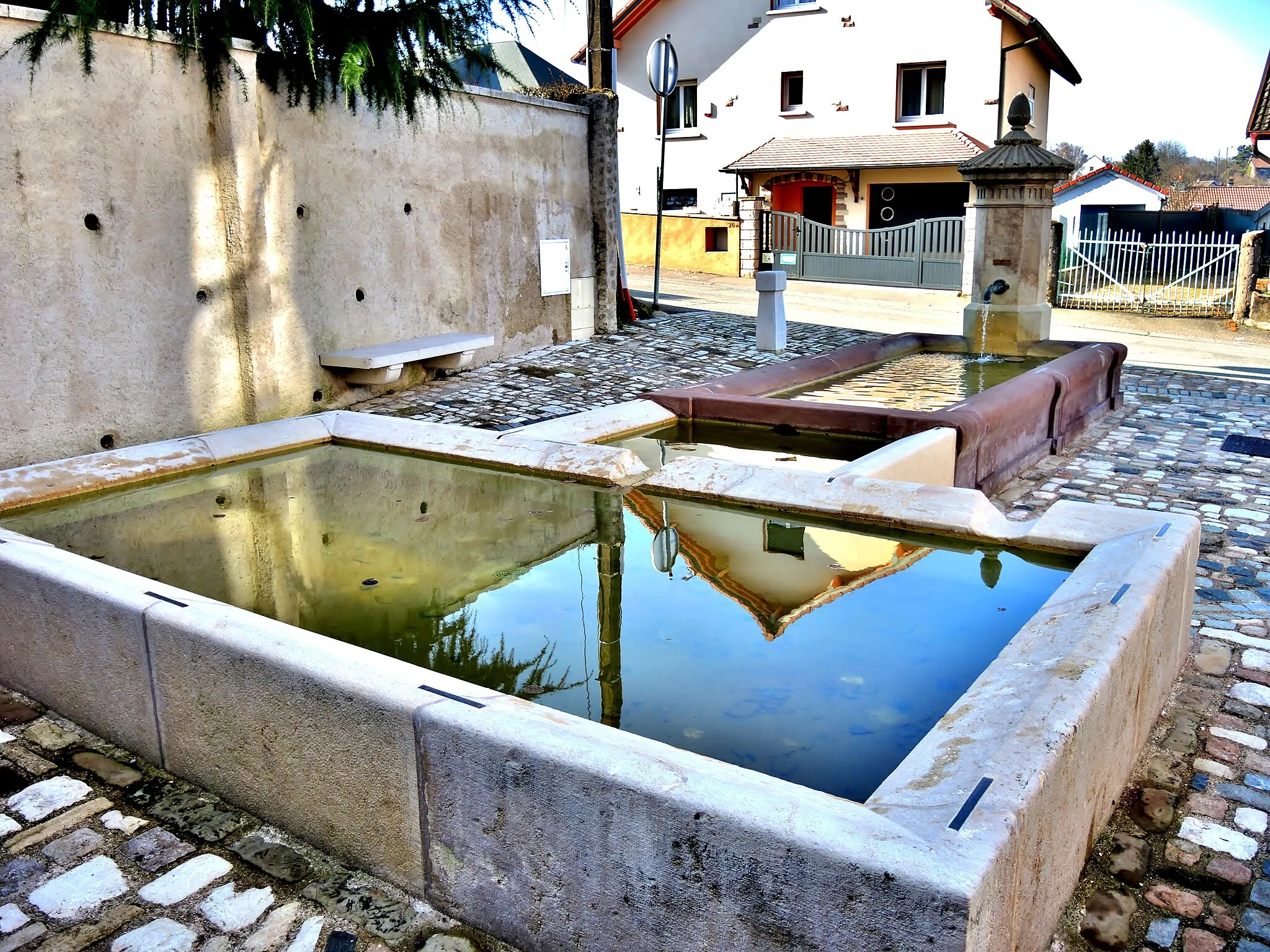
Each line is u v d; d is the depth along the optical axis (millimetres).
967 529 3910
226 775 2836
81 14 6203
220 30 7098
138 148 6879
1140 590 2980
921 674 3002
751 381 7375
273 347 7918
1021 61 23266
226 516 4680
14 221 6215
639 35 25094
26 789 2939
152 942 2303
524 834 2188
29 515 4605
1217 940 2299
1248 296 15898
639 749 2137
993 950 1831
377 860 2504
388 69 7699
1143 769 3014
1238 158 61250
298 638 2680
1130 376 11070
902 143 21625
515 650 3234
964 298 18188
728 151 24672
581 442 5762
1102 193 31938
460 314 10016
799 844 1821
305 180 8094
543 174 10961
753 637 3295
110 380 6871
